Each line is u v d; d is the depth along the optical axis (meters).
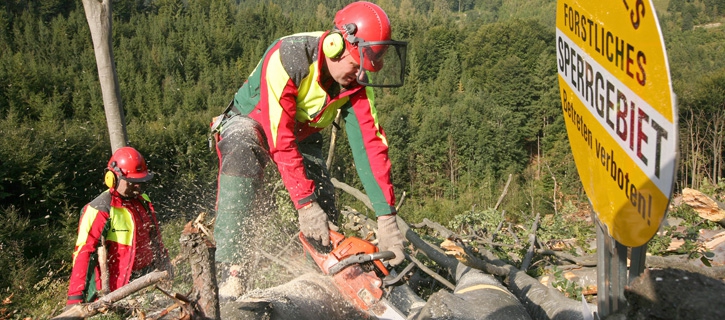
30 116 44.50
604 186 1.86
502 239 6.06
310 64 3.23
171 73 72.50
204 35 82.25
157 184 17.22
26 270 8.59
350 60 3.19
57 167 17.98
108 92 7.70
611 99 1.74
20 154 17.20
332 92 3.42
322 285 2.99
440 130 51.66
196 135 25.16
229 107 3.86
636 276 1.70
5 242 11.10
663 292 1.58
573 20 2.06
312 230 3.10
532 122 65.81
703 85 36.44
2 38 66.38
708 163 32.78
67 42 69.56
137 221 4.68
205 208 8.91
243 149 3.55
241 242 3.60
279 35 95.69
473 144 52.31
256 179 3.62
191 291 2.26
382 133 3.48
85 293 4.35
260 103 3.32
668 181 1.38
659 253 4.84
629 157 1.63
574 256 4.88
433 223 5.96
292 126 3.22
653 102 1.45
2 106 43.22
